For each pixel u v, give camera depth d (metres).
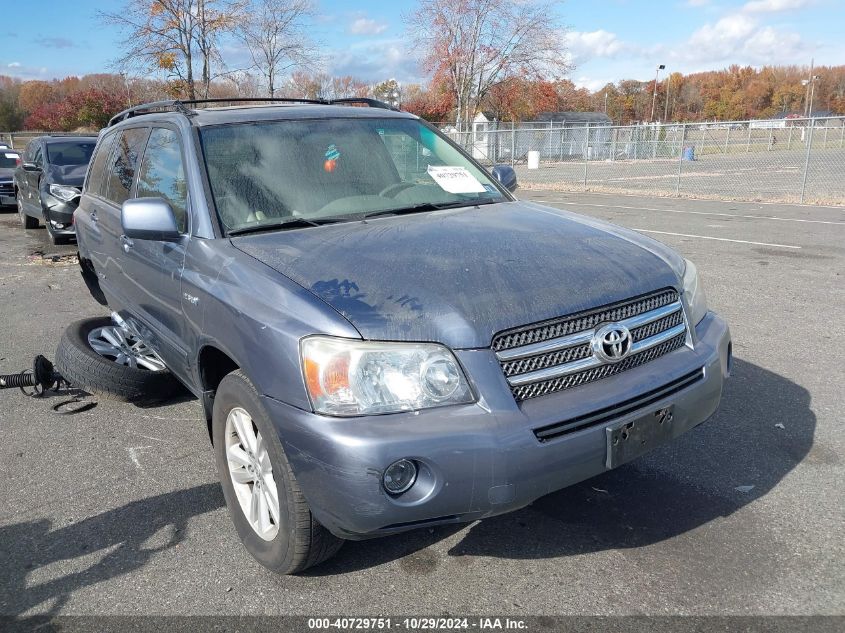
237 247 3.08
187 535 3.19
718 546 2.96
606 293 2.69
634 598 2.66
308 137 3.83
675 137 37.97
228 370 3.31
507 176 4.50
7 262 10.18
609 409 2.57
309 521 2.57
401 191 3.74
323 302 2.52
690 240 10.70
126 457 3.99
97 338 4.95
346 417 2.35
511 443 2.35
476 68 31.27
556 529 3.13
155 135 4.16
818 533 3.03
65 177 11.45
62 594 2.81
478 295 2.54
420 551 3.01
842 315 6.32
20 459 4.00
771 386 4.68
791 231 11.45
